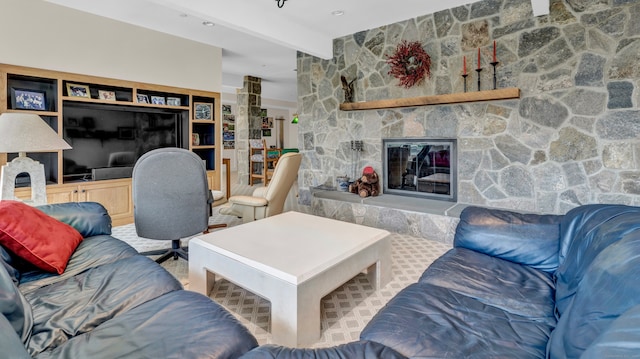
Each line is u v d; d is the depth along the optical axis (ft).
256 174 27.50
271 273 5.92
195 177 8.62
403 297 4.91
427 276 5.61
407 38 13.47
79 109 13.25
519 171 11.34
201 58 16.51
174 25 14.17
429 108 13.09
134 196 8.46
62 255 5.88
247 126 25.16
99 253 6.37
